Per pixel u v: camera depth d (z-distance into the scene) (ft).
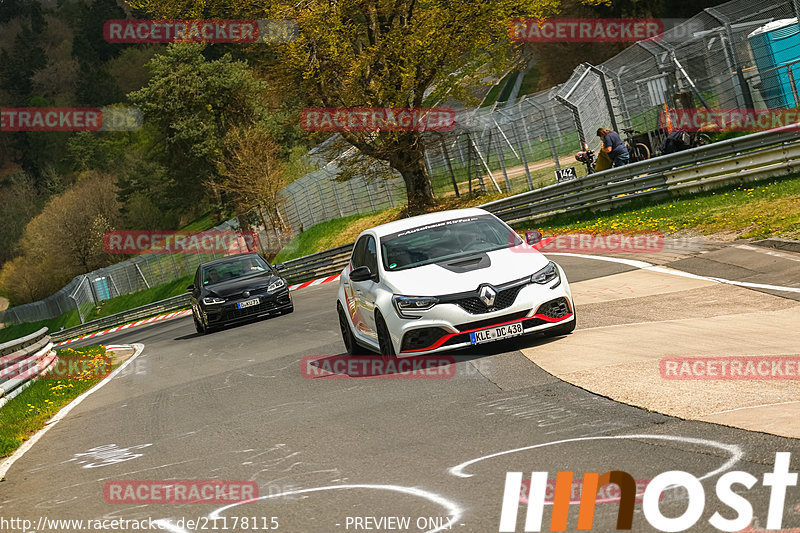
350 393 39.04
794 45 109.09
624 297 55.26
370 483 24.97
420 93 151.43
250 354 63.05
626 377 32.99
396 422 31.86
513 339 44.14
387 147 151.64
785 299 46.83
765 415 25.66
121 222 420.36
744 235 67.31
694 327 42.34
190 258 282.77
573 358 37.73
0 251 531.91
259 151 233.76
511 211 118.52
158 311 211.82
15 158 643.45
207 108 312.71
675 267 63.57
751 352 35.22
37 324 384.47
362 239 48.19
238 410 40.88
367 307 43.91
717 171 88.02
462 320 39.47
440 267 41.81
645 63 121.49
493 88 293.23
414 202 162.61
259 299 88.33
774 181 82.69
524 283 40.55
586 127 126.31
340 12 141.59
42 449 41.32
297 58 141.79
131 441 38.65
